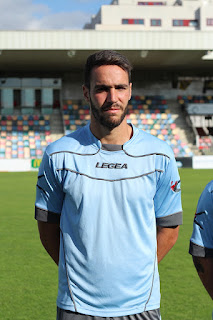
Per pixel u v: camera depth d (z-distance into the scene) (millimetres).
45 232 1760
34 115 26453
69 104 27672
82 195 1575
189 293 3430
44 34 21828
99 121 1574
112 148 1613
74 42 21938
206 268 1574
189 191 11539
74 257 1587
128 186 1576
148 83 29203
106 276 1555
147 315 1581
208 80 29609
